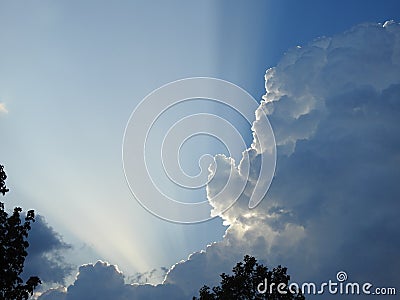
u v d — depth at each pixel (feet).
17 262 93.35
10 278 90.79
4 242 92.73
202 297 117.70
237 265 118.01
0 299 89.86
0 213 95.35
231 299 111.24
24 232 96.12
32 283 93.30
